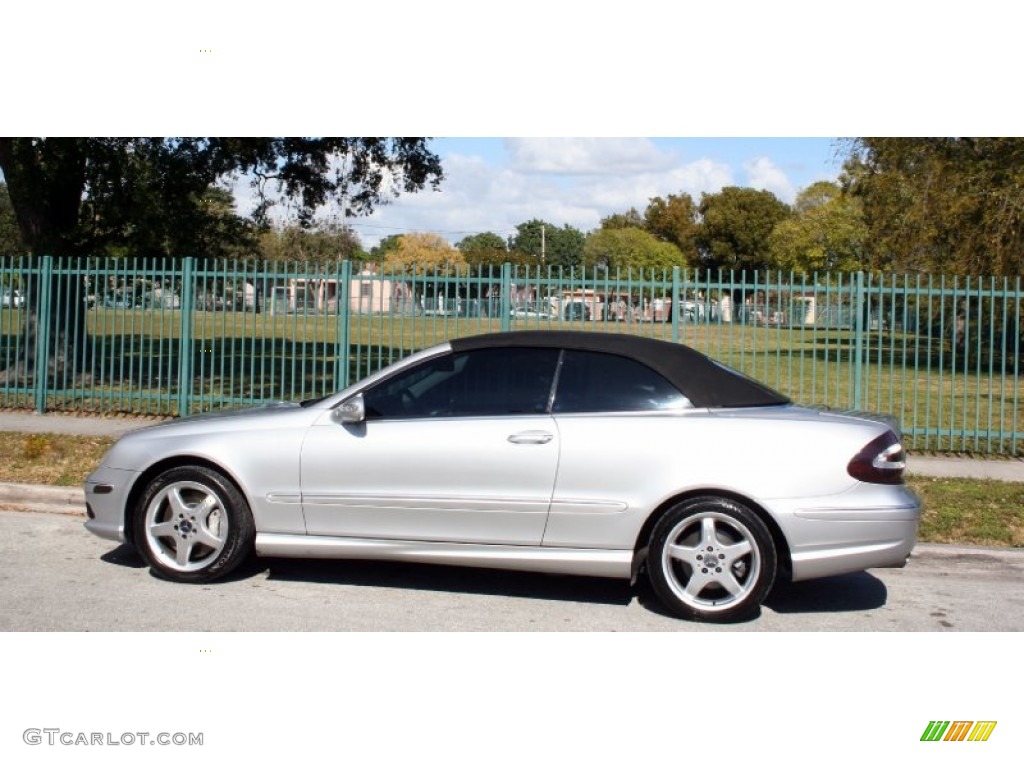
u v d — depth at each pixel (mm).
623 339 6383
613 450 5969
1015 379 11711
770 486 5863
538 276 12188
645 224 83562
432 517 6160
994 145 20891
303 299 13031
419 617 6129
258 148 16094
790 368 12242
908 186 23469
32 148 14742
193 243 16688
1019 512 8711
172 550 6676
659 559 6020
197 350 24203
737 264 71812
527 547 6094
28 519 8469
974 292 11812
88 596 6332
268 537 6406
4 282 14156
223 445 6445
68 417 13164
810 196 69750
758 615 6285
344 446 6258
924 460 11359
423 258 66938
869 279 12008
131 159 15297
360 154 17984
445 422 6195
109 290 13742
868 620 6281
